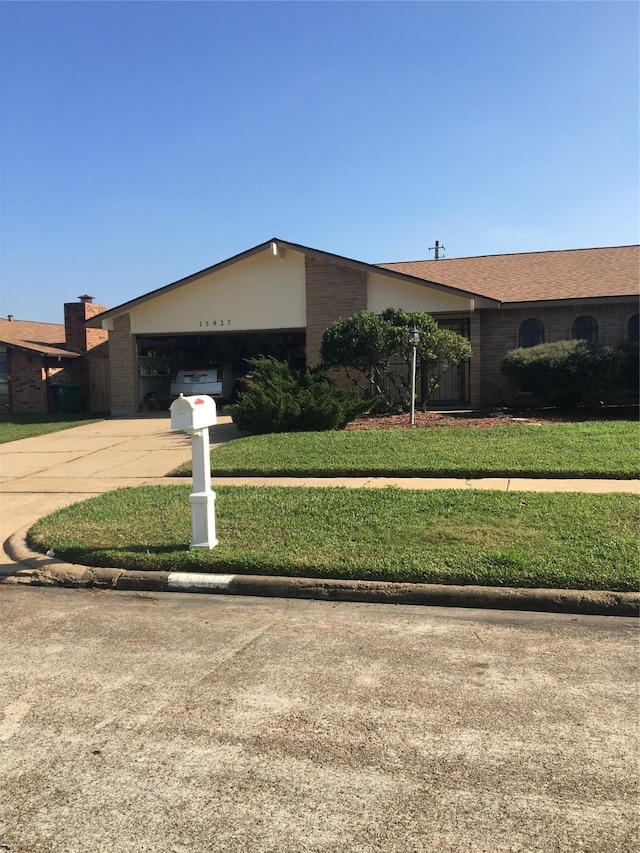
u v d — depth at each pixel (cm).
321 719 344
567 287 1806
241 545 620
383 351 1432
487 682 383
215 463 1032
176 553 605
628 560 538
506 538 606
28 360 2102
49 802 281
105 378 2217
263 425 1317
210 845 253
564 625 469
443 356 1472
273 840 254
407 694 370
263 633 466
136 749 320
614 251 2109
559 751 310
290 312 1841
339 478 946
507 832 255
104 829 263
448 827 259
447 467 927
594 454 970
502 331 1781
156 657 429
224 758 310
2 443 1428
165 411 2003
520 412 1543
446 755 308
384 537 625
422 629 467
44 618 508
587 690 371
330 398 1312
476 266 2116
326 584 538
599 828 256
